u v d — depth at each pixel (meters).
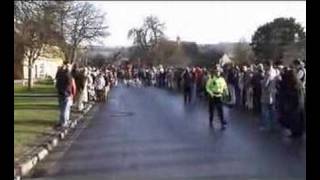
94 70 38.47
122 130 19.00
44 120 20.48
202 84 33.22
